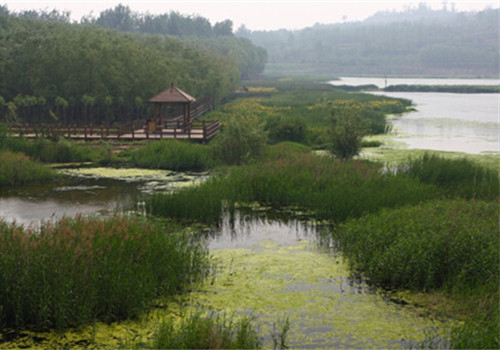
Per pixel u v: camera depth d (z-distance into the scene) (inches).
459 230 438.3
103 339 328.5
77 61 1713.8
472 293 371.9
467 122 1995.6
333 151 983.0
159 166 1030.4
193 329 310.3
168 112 1983.3
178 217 633.0
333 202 636.1
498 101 3203.7
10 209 683.4
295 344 325.4
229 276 440.5
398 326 348.5
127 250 414.9
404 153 1174.3
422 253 413.1
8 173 863.1
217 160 1026.1
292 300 390.6
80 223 467.5
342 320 358.0
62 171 984.9
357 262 462.3
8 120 1642.5
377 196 632.4
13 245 382.0
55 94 1718.8
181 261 426.6
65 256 373.1
